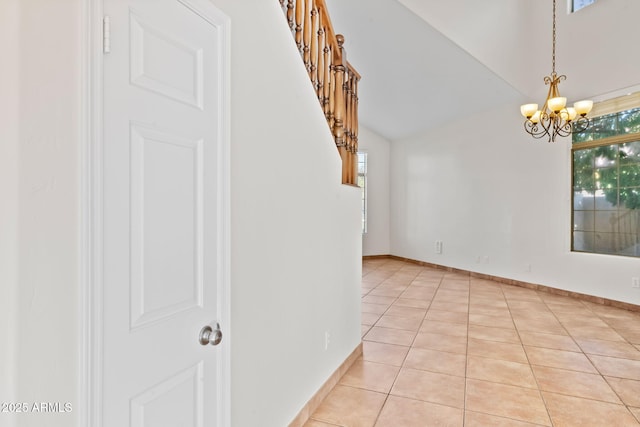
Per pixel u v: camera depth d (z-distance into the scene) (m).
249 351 1.62
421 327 3.95
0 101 0.74
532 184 5.76
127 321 0.98
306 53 2.32
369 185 9.09
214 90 1.34
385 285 6.09
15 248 0.75
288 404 1.98
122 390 0.97
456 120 7.18
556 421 2.21
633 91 4.55
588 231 5.15
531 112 4.20
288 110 1.98
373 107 7.60
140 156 1.02
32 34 0.76
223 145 1.38
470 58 4.96
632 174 4.66
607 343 3.48
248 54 1.60
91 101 0.87
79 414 0.85
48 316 0.80
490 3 5.06
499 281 6.32
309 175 2.25
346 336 2.92
